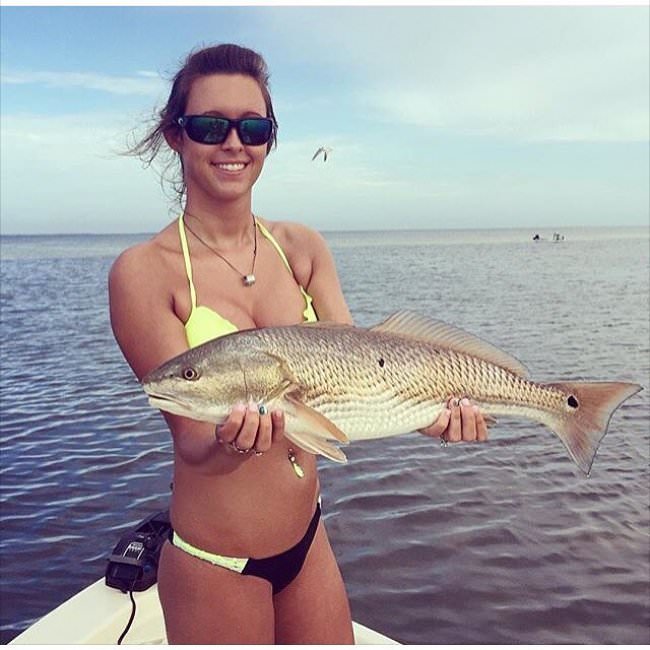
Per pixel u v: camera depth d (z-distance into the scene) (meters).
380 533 6.94
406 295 31.70
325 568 3.10
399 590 5.93
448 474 8.49
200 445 2.61
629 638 5.29
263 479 2.77
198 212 2.94
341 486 8.13
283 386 2.71
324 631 3.07
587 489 8.05
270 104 3.05
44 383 13.84
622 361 15.70
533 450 9.34
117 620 3.64
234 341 2.68
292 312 3.09
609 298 29.64
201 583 2.74
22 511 7.58
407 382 2.93
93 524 7.27
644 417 10.94
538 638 5.30
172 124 2.99
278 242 3.19
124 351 2.86
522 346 17.77
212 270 2.92
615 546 6.66
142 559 3.86
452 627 5.44
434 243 154.50
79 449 9.61
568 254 83.56
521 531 6.96
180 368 2.63
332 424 2.60
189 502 2.75
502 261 66.31
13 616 5.70
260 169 2.97
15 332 21.17
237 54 2.88
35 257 90.06
